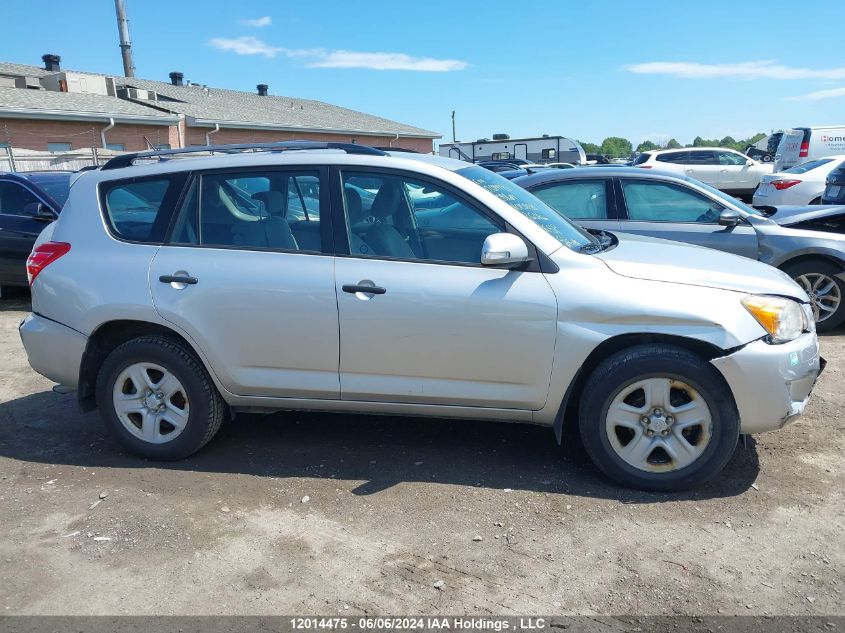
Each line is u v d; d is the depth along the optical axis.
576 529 3.38
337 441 4.47
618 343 3.69
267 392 4.04
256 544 3.30
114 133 22.36
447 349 3.76
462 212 3.85
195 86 34.47
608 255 3.90
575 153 34.44
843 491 3.68
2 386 5.69
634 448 3.70
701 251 4.23
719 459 3.62
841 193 9.48
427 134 39.66
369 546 3.27
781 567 3.05
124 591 2.96
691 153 20.98
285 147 4.36
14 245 8.66
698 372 3.54
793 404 3.61
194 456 4.28
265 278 3.88
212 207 4.08
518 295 3.66
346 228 3.91
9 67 27.64
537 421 3.87
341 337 3.84
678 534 3.32
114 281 4.04
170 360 4.04
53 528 3.47
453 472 4.01
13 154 16.22
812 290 6.73
